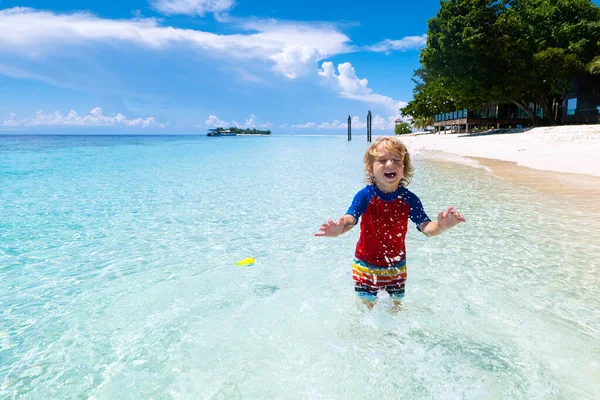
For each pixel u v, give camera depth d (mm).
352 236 5121
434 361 2240
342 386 2037
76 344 2549
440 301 3023
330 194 8492
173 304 3117
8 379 2182
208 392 2021
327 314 2846
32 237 5230
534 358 2250
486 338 2479
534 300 3020
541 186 8188
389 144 2693
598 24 27344
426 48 29953
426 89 45688
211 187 9773
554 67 26609
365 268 2820
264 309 2967
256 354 2357
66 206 7387
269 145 41781
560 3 28766
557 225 5191
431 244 4570
